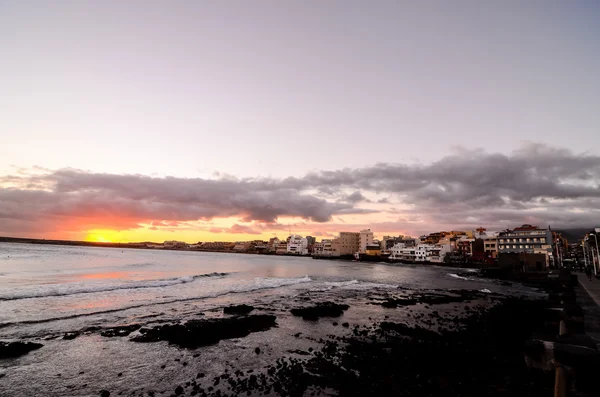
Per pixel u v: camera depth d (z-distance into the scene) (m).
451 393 12.12
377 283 57.75
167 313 25.42
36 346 16.58
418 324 24.84
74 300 28.17
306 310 27.58
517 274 73.31
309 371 14.52
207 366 15.27
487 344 19.14
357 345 18.50
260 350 17.73
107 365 14.97
